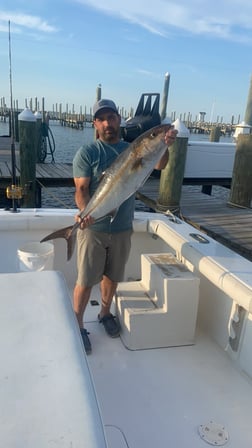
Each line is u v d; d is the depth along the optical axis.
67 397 0.83
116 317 2.53
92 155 2.21
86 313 2.71
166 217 3.23
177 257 2.84
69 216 3.00
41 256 2.62
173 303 2.27
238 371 2.18
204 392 2.00
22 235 2.98
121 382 2.04
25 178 7.59
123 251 2.38
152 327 2.29
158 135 1.91
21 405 0.80
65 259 3.11
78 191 2.25
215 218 5.81
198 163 8.54
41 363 0.93
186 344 2.38
